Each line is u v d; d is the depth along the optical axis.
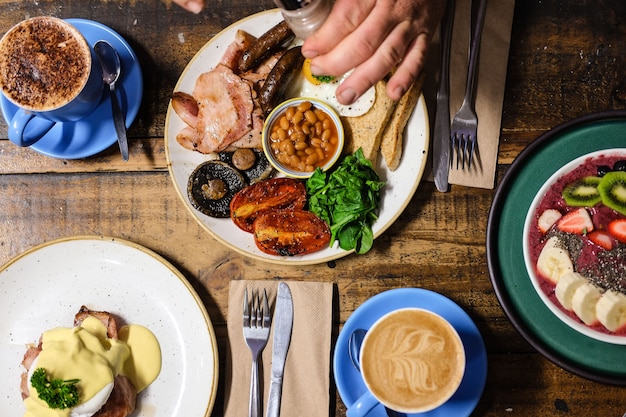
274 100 0.90
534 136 0.93
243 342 0.92
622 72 0.93
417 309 0.84
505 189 0.90
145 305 0.91
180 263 0.94
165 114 0.95
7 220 0.96
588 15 0.94
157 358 0.90
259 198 0.90
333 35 0.73
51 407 0.85
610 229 0.87
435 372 0.83
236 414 0.90
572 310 0.87
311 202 0.90
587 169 0.88
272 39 0.90
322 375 0.90
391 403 0.82
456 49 0.92
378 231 0.88
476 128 0.92
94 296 0.92
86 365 0.87
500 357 0.91
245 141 0.92
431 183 0.93
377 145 0.90
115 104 0.91
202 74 0.92
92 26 0.94
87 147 0.92
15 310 0.92
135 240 0.95
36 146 0.92
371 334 0.84
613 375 0.87
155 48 0.96
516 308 0.89
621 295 0.85
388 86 0.78
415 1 0.74
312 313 0.91
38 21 0.88
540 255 0.88
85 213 0.95
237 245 0.90
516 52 0.94
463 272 0.92
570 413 0.90
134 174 0.95
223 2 0.96
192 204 0.91
